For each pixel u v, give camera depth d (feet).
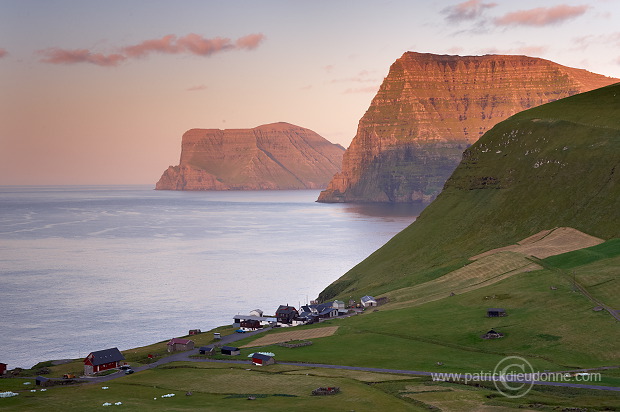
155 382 446.19
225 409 366.02
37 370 520.42
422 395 374.84
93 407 384.27
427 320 562.66
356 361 467.11
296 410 358.43
